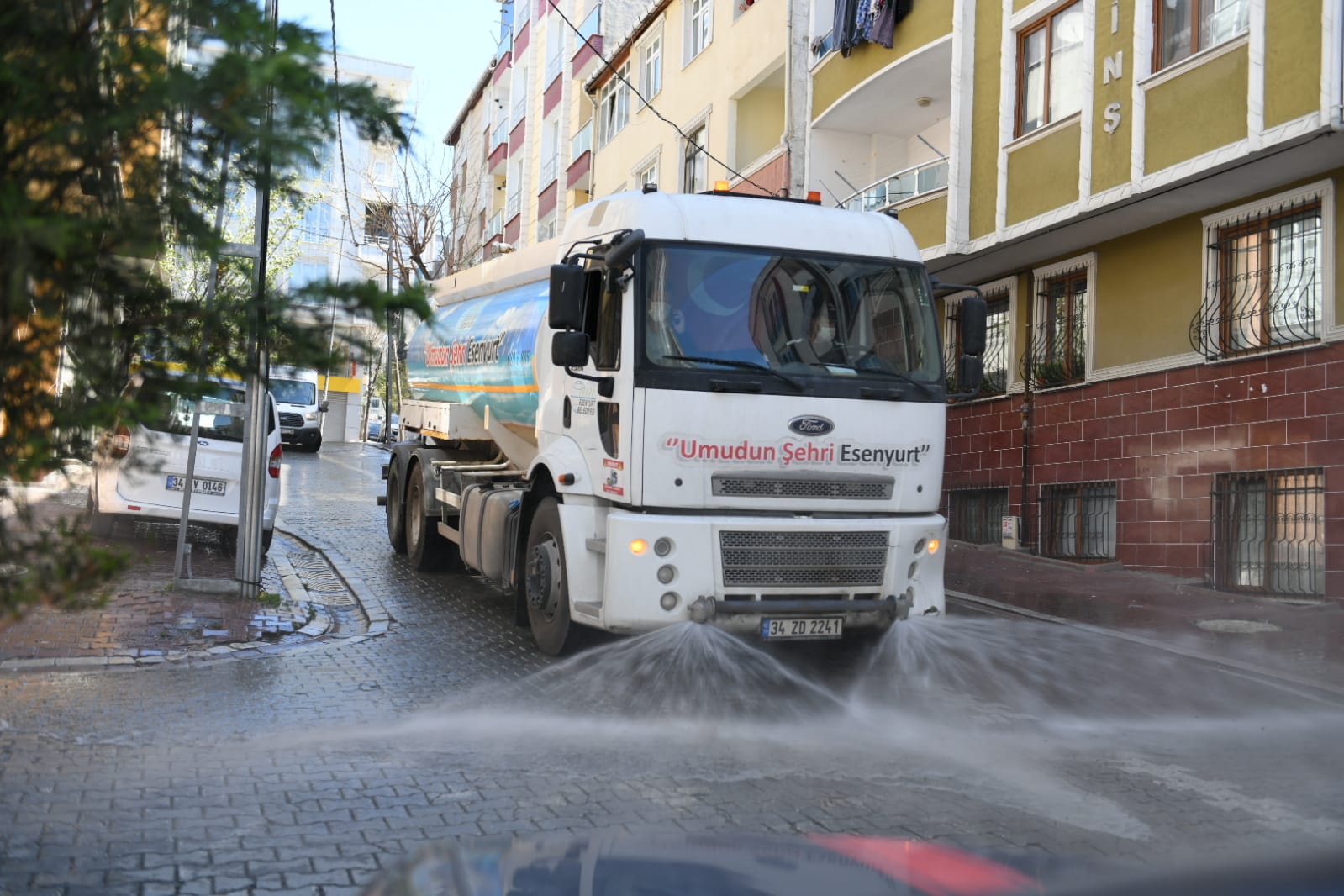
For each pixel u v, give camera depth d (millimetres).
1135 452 15023
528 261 11273
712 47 26344
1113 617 11352
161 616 9641
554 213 39938
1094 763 6312
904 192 18281
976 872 1823
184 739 6438
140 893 4281
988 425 18141
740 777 5867
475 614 10914
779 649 9398
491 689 7875
